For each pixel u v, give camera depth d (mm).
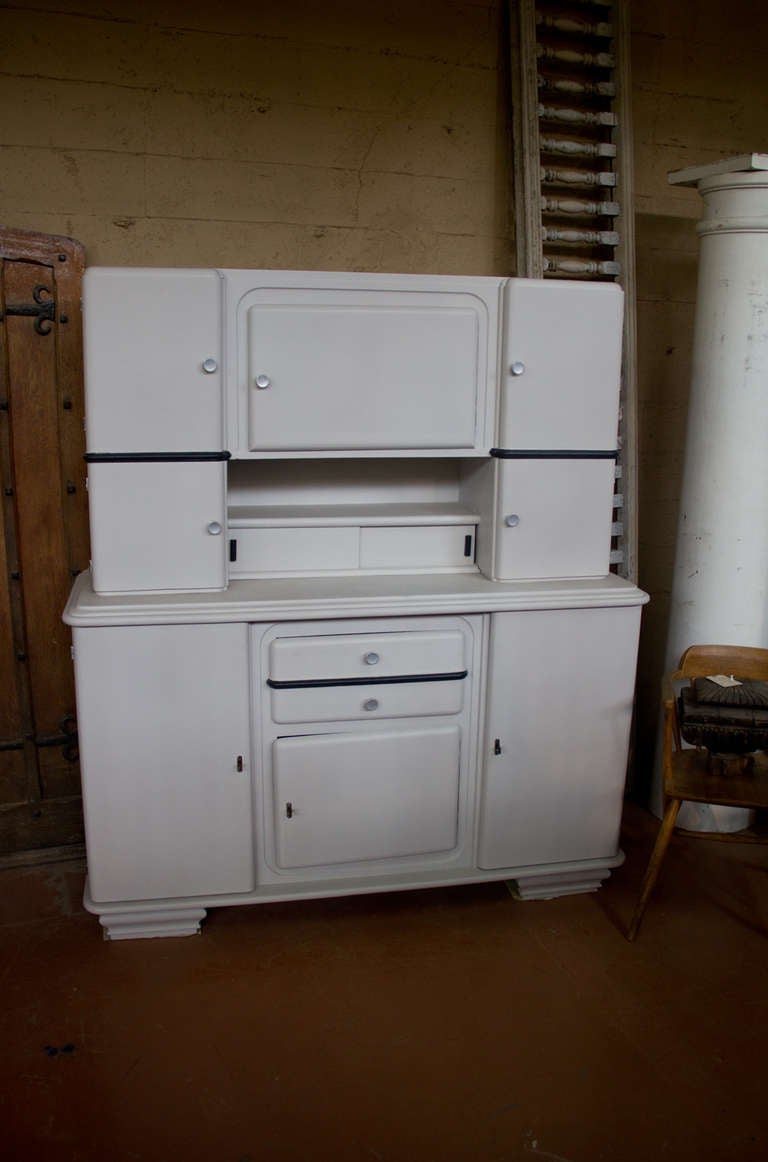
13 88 2260
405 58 2502
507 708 2244
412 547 2328
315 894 2225
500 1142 1648
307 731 2186
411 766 2246
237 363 2057
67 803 2594
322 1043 1889
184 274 1947
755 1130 1685
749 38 2803
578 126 2697
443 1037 1910
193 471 2053
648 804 2939
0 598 2424
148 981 2074
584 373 2186
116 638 2018
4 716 2500
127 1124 1677
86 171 2350
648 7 2688
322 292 2053
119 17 2287
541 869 2371
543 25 2531
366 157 2531
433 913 2357
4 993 2023
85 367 1968
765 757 2346
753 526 2586
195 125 2395
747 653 2387
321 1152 1620
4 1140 1639
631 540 2812
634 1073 1819
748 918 2352
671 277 2896
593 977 2109
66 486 2443
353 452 2148
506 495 2219
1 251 2238
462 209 2639
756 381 2488
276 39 2400
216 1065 1824
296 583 2227
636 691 3066
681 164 2828
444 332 2119
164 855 2164
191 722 2096
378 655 2172
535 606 2182
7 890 2434
